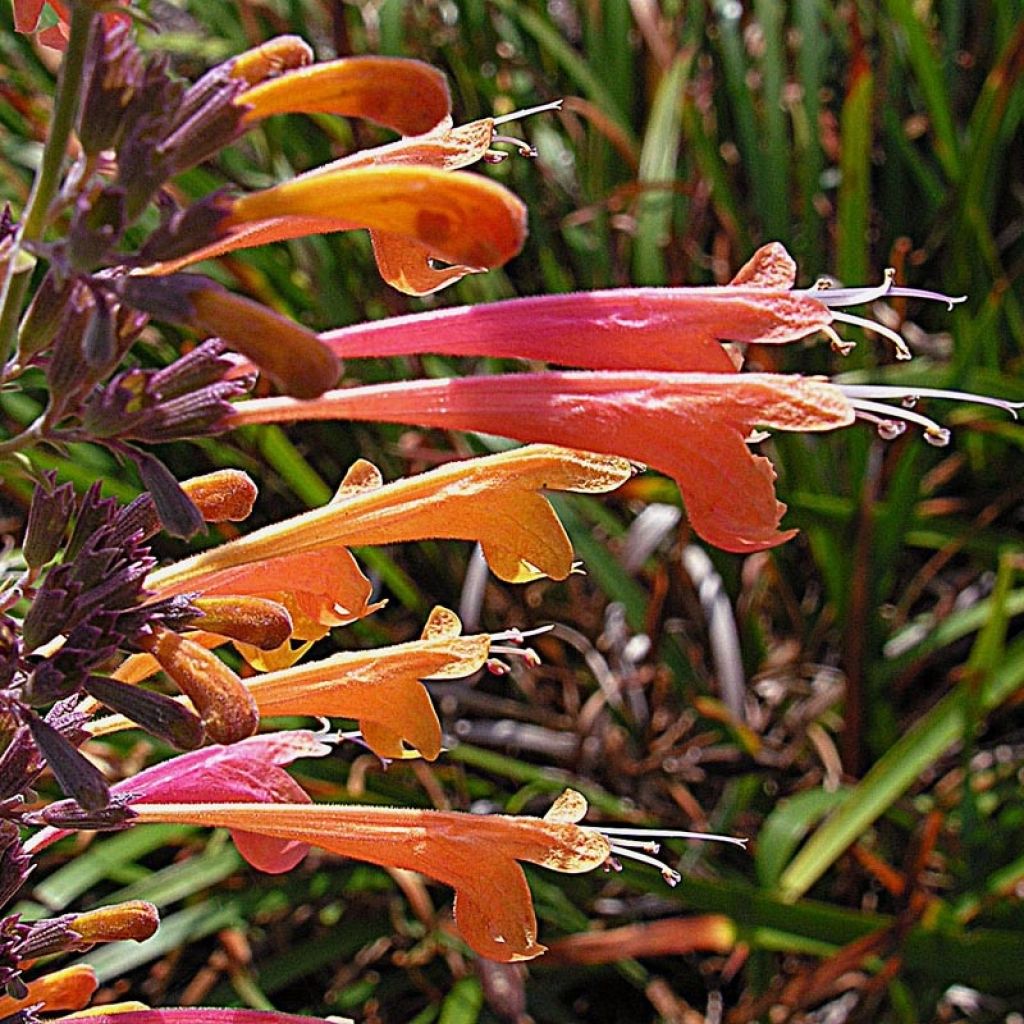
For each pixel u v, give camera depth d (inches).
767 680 9.2
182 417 3.7
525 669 9.3
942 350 10.4
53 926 4.2
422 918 7.6
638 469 4.1
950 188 10.8
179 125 3.5
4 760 4.0
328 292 9.4
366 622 8.9
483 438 8.8
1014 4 10.9
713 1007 8.0
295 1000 8.5
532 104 11.4
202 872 7.6
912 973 7.9
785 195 10.2
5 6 9.8
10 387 3.8
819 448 9.7
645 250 9.5
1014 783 8.7
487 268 3.6
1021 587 9.5
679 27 11.6
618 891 8.6
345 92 3.7
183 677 3.7
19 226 3.8
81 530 3.9
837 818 7.4
